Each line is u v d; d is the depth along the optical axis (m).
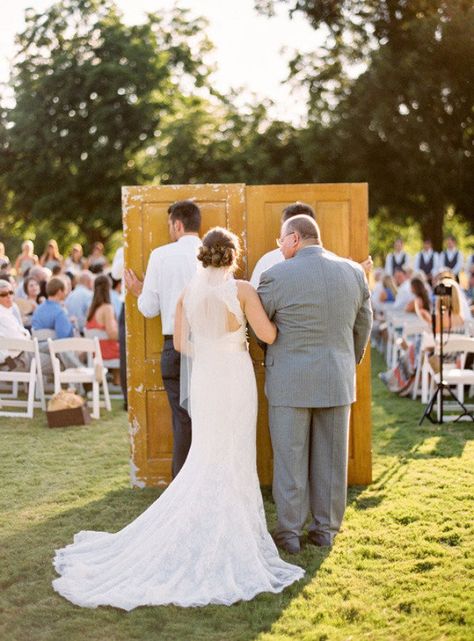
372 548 4.93
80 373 9.37
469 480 6.37
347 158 25.03
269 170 26.75
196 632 3.92
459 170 24.97
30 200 33.53
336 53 26.06
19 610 4.16
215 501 4.61
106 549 4.79
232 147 27.77
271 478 6.32
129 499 6.05
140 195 6.25
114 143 31.69
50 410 8.76
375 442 7.80
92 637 3.87
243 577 4.45
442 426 8.53
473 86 24.55
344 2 25.81
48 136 31.83
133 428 6.36
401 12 25.66
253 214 6.24
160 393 6.34
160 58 32.66
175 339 4.97
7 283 9.98
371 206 25.81
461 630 3.85
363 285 5.04
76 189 32.12
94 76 31.16
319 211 6.25
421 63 24.28
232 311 4.77
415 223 29.41
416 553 4.84
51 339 9.69
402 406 9.80
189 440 5.84
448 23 24.03
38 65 32.78
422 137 24.09
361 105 24.53
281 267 4.91
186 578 4.42
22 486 6.40
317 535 5.03
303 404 4.85
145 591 4.29
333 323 4.88
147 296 5.86
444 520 5.41
